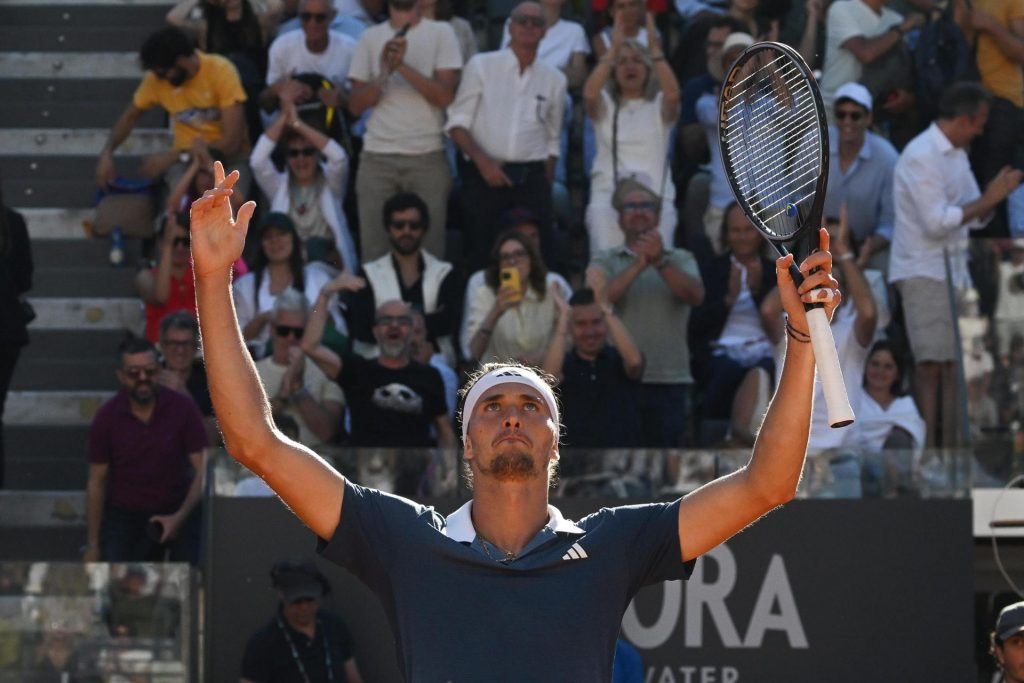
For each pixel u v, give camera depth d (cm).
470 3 3944
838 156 3291
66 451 3281
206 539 2464
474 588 1178
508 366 1262
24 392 3394
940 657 2456
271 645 2395
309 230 3325
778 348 3036
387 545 1207
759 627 2455
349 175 3456
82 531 3038
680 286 3027
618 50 3316
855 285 2989
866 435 2928
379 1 3809
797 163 1372
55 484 3222
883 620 2459
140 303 3506
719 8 3781
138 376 2727
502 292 2967
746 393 2955
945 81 3450
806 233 1292
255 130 3569
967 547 2467
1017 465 2723
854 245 3259
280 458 1194
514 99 3312
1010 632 2172
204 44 3684
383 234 3316
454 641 1165
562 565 1190
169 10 4088
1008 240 2797
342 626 2444
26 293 3531
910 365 3020
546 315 2988
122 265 3556
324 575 2469
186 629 2394
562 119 3378
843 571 2464
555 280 3059
